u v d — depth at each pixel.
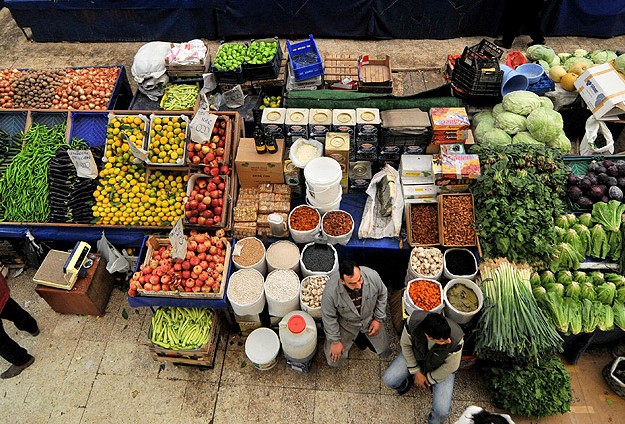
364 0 7.47
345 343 4.18
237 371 4.67
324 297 3.82
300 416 4.39
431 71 6.25
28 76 6.15
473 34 7.95
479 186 4.59
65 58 8.04
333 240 4.68
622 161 4.82
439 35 7.94
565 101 5.95
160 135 5.05
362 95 5.47
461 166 4.57
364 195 5.24
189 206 4.76
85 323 5.09
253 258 4.63
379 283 3.87
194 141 5.02
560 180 4.67
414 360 3.79
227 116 5.19
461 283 4.32
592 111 5.46
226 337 4.91
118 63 7.89
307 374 4.62
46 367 4.78
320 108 5.35
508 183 4.49
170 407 4.48
